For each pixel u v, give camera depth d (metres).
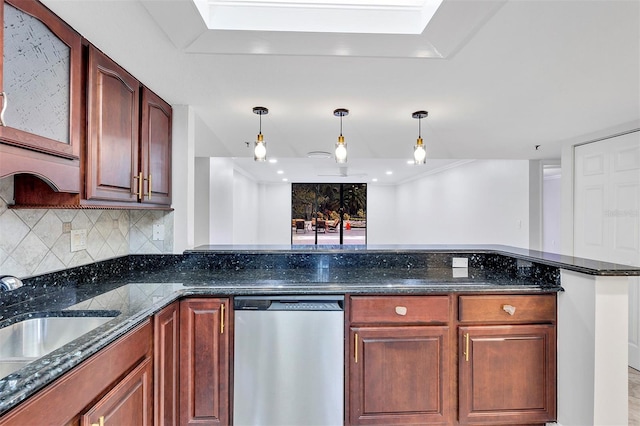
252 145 3.36
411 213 8.24
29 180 1.34
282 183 9.12
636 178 2.55
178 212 2.21
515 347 1.76
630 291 2.68
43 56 1.14
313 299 1.74
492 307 1.76
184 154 2.20
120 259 2.12
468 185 5.58
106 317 1.32
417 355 1.74
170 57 1.54
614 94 2.00
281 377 1.72
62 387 0.91
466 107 2.24
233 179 5.57
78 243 1.75
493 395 1.75
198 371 1.69
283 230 9.11
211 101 2.12
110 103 1.53
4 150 0.98
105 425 1.09
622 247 2.67
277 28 1.41
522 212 4.27
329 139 3.10
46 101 1.15
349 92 1.98
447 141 3.19
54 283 1.60
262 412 1.72
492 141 3.20
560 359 1.77
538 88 1.91
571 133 2.91
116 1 1.15
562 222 3.23
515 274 2.08
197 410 1.69
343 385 1.73
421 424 1.74
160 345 1.48
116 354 1.16
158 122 2.00
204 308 1.70
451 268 2.29
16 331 1.23
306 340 1.73
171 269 2.21
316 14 1.43
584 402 1.64
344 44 1.47
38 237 1.51
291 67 1.65
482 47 1.45
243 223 6.94
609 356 1.59
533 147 3.44
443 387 1.74
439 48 1.48
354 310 1.73
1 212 1.33
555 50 1.48
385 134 2.93
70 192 1.28
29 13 1.08
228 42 1.44
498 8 1.19
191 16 1.29
